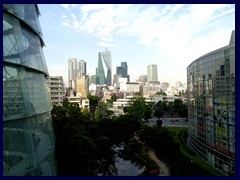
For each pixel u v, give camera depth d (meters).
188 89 60.28
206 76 43.72
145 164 44.97
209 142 42.59
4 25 21.55
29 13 28.50
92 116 106.31
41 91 28.69
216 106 39.72
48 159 26.83
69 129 39.88
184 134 73.50
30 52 26.56
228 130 35.78
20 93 21.94
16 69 22.33
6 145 18.47
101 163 44.56
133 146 59.31
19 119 21.25
